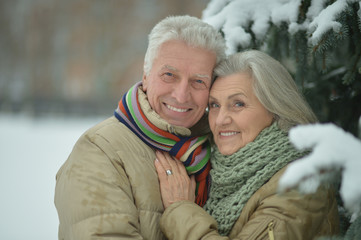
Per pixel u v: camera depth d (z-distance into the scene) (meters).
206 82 1.66
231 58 1.67
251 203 1.49
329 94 2.10
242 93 1.59
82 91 32.84
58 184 1.51
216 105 1.69
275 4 1.87
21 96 32.84
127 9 32.97
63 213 1.44
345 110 2.08
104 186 1.43
